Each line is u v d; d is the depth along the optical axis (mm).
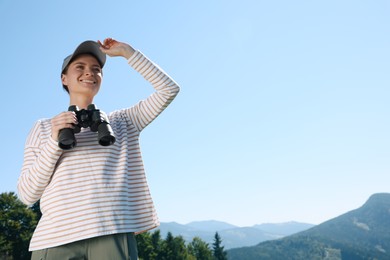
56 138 2639
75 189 2693
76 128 2783
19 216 58812
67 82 3328
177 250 87375
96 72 3295
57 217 2617
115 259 2562
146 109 3385
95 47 3299
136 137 3305
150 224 2986
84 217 2600
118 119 3309
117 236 2641
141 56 3318
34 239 2676
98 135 2732
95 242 2582
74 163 2797
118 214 2693
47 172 2678
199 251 102625
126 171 2969
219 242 104875
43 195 2785
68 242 2533
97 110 2865
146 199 3057
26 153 3010
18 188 2840
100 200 2678
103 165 2842
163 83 3318
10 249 54219
